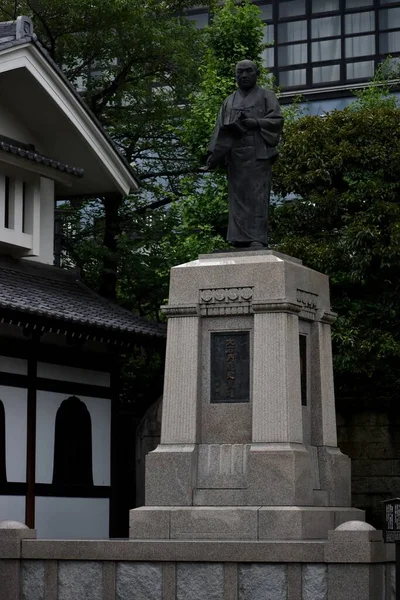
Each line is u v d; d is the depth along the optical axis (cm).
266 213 1830
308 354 1795
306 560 1495
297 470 1653
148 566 1562
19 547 1617
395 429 2562
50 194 2712
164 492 1714
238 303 1738
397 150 2511
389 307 2500
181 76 3127
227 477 1698
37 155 2514
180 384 1745
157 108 3162
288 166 2584
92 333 2448
